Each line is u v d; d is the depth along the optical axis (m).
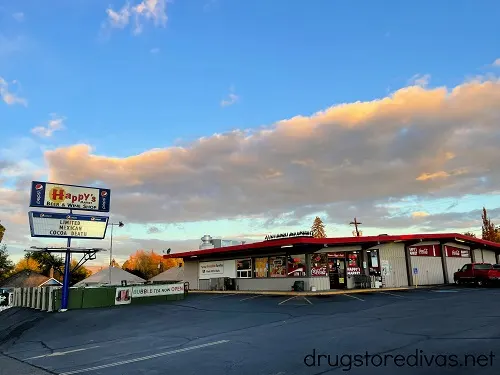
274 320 15.52
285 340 11.41
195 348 11.51
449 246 33.81
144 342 13.30
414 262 31.11
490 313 13.54
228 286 33.00
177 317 18.84
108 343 13.82
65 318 20.88
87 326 18.27
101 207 25.81
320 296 23.38
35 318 22.00
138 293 26.61
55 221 24.20
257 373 8.27
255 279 31.00
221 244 38.56
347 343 10.28
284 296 24.45
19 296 29.64
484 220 81.94
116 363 10.49
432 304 17.23
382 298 20.91
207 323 16.27
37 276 59.56
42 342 15.38
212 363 9.48
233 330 14.08
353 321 13.81
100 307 24.59
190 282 38.28
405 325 12.24
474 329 10.80
